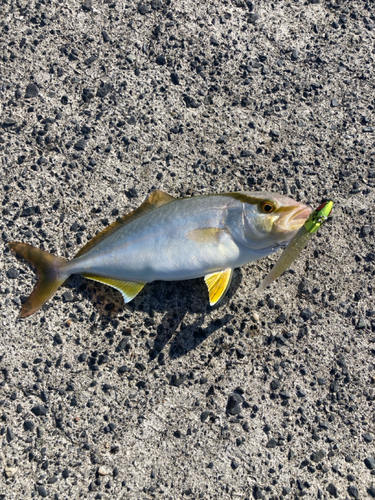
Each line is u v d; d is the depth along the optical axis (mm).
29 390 560
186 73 642
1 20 648
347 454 552
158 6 658
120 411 557
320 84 648
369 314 585
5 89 629
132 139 619
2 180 606
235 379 565
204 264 530
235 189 613
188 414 557
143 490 539
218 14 660
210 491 539
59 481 541
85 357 567
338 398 565
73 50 643
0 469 541
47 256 553
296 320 582
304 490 541
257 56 652
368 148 630
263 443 551
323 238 602
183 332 574
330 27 666
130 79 637
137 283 553
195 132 625
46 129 619
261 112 635
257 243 525
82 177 608
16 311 574
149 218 537
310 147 627
